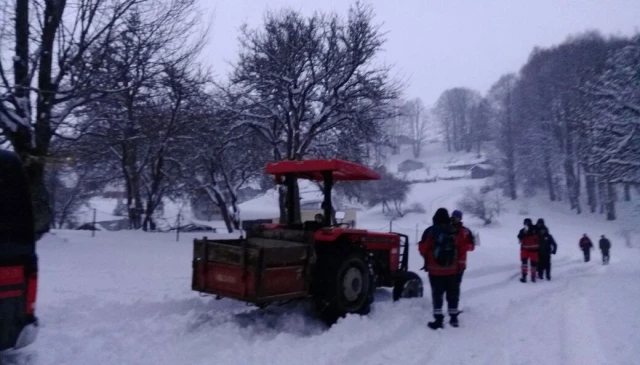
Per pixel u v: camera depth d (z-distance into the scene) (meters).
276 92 23.59
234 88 24.08
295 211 9.19
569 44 56.62
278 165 9.13
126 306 8.42
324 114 23.33
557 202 61.09
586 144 20.39
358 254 8.63
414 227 48.12
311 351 6.46
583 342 7.16
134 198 26.14
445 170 88.44
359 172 9.04
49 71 15.89
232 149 27.33
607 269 19.88
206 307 8.91
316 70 23.97
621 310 9.36
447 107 112.50
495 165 71.56
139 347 6.50
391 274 10.03
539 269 15.40
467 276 14.99
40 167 15.75
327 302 8.19
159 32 18.06
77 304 8.46
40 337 6.68
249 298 7.30
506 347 7.09
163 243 18.44
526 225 15.01
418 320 8.64
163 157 25.39
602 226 50.25
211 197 29.83
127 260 14.02
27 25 15.40
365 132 23.39
